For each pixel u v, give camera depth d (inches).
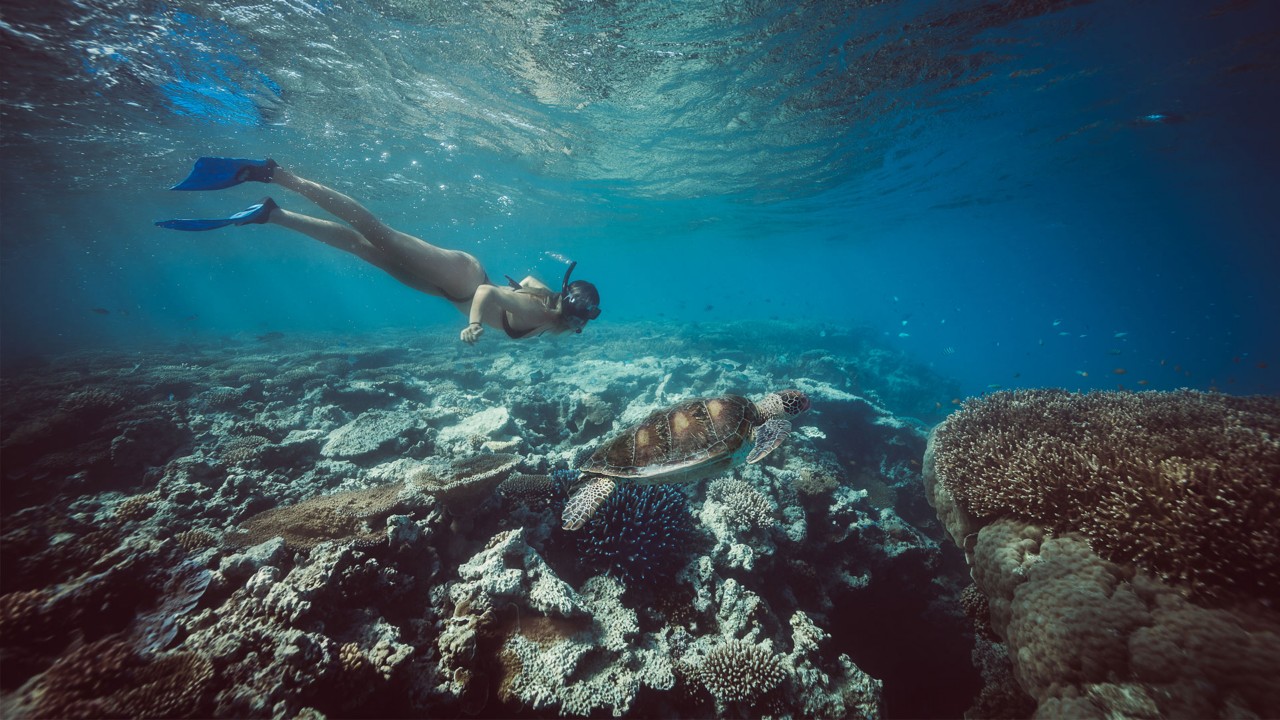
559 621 64.2
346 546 60.7
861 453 172.2
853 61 145.6
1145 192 355.6
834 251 743.1
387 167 261.1
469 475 82.1
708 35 128.9
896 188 311.4
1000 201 366.0
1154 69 157.9
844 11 120.6
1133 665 51.2
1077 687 54.3
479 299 62.5
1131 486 61.4
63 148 217.3
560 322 72.1
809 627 74.7
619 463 65.4
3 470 88.5
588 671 60.6
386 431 109.3
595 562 76.4
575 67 147.2
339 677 48.5
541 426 140.4
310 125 198.5
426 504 73.0
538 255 864.3
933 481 101.8
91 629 48.5
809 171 265.4
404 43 135.2
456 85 162.2
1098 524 61.4
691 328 396.5
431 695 52.4
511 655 59.5
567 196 334.6
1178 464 60.7
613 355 280.5
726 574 81.4
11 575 51.3
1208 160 274.1
